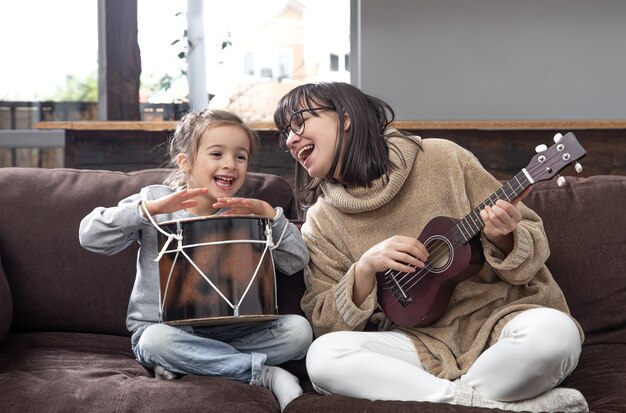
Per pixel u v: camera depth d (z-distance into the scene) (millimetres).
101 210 2191
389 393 1938
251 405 1854
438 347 2086
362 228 2268
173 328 2053
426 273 2096
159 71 4324
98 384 1911
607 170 3654
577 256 2355
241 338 2172
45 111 4516
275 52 4375
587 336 2330
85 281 2395
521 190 1993
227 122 2244
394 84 4113
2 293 2295
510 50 4082
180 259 1995
